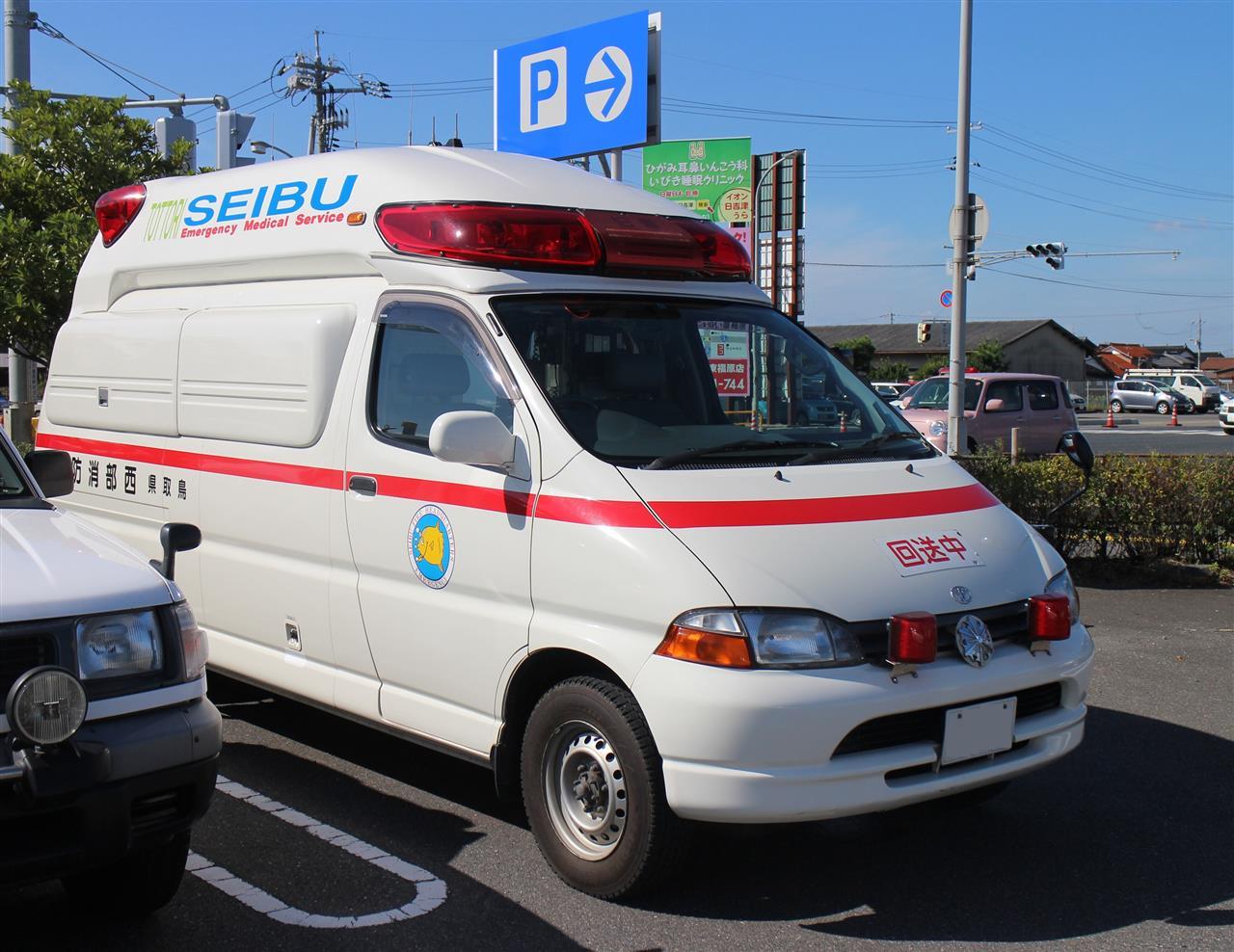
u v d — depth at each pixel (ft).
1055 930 13.88
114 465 22.47
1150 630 29.04
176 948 13.17
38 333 42.19
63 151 44.68
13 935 13.46
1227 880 15.34
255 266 20.13
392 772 19.15
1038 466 36.27
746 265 19.08
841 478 15.37
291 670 18.65
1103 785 18.79
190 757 12.07
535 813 15.07
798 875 15.35
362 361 17.60
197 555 20.33
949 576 14.40
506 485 15.24
